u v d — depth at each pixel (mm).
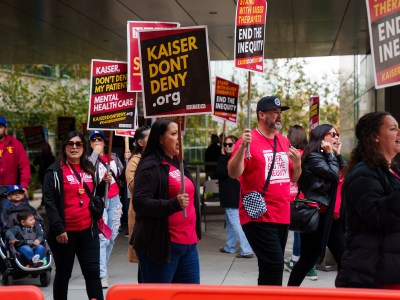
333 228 6758
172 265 5051
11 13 14711
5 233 8320
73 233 6035
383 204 4008
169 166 5145
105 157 8688
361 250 4117
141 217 5020
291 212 6461
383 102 14062
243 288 3242
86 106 28781
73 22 15633
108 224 8344
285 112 24688
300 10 13875
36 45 18922
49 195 5992
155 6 13828
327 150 6586
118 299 3262
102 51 19938
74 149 6070
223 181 10289
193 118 24766
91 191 6145
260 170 5926
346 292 3195
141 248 5004
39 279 8859
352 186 4180
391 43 4504
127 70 7594
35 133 20625
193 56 5348
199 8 13969
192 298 3262
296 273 6730
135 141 7125
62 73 28688
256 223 5887
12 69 27016
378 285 4066
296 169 6172
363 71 18797
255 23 6359
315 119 11766
